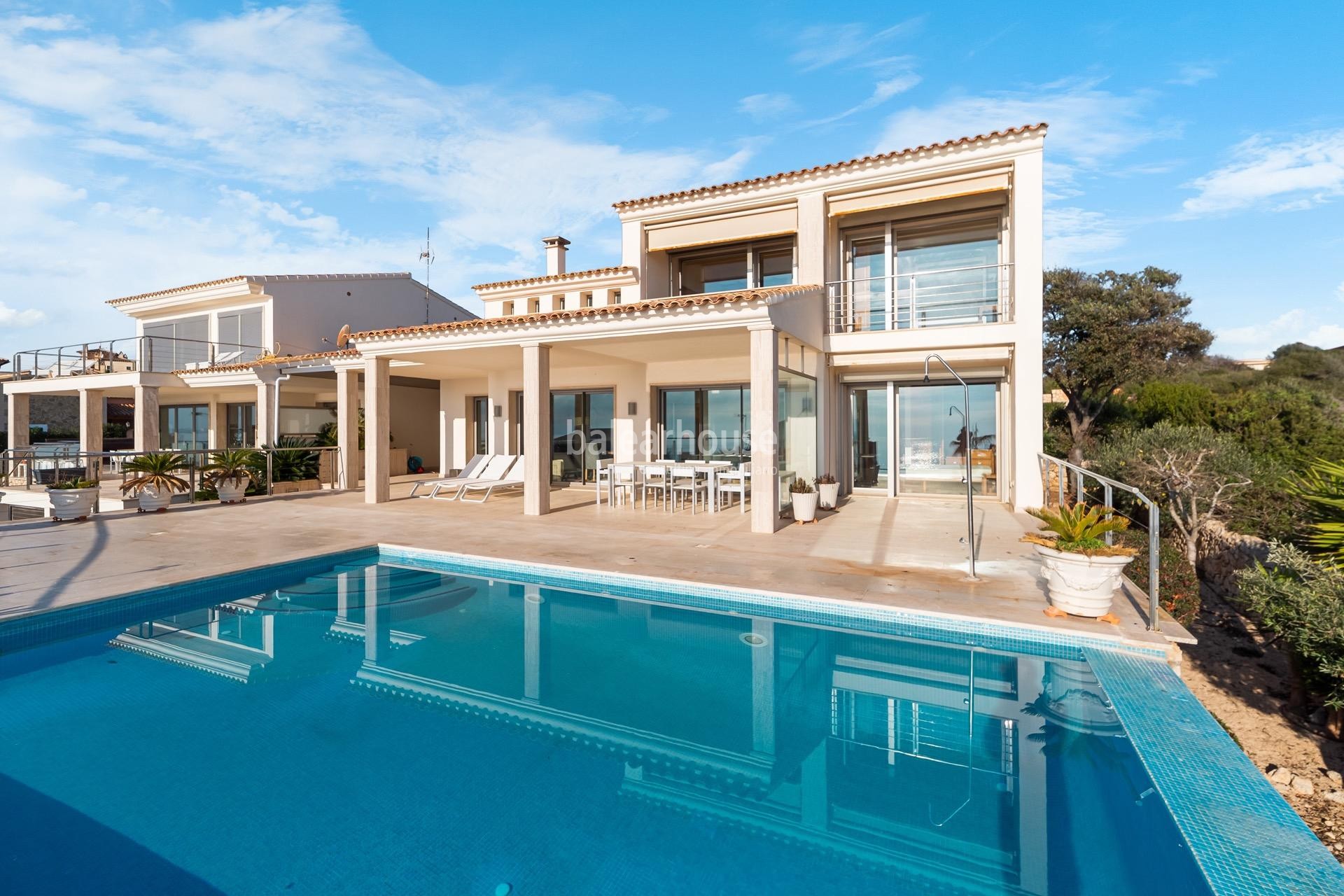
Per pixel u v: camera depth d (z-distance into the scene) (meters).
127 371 21.09
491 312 20.12
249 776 3.84
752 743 4.25
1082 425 20.88
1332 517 6.52
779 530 10.45
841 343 13.50
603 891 2.89
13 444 21.94
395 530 10.66
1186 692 4.40
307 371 18.00
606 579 7.72
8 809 3.50
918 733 4.34
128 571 7.59
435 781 3.80
